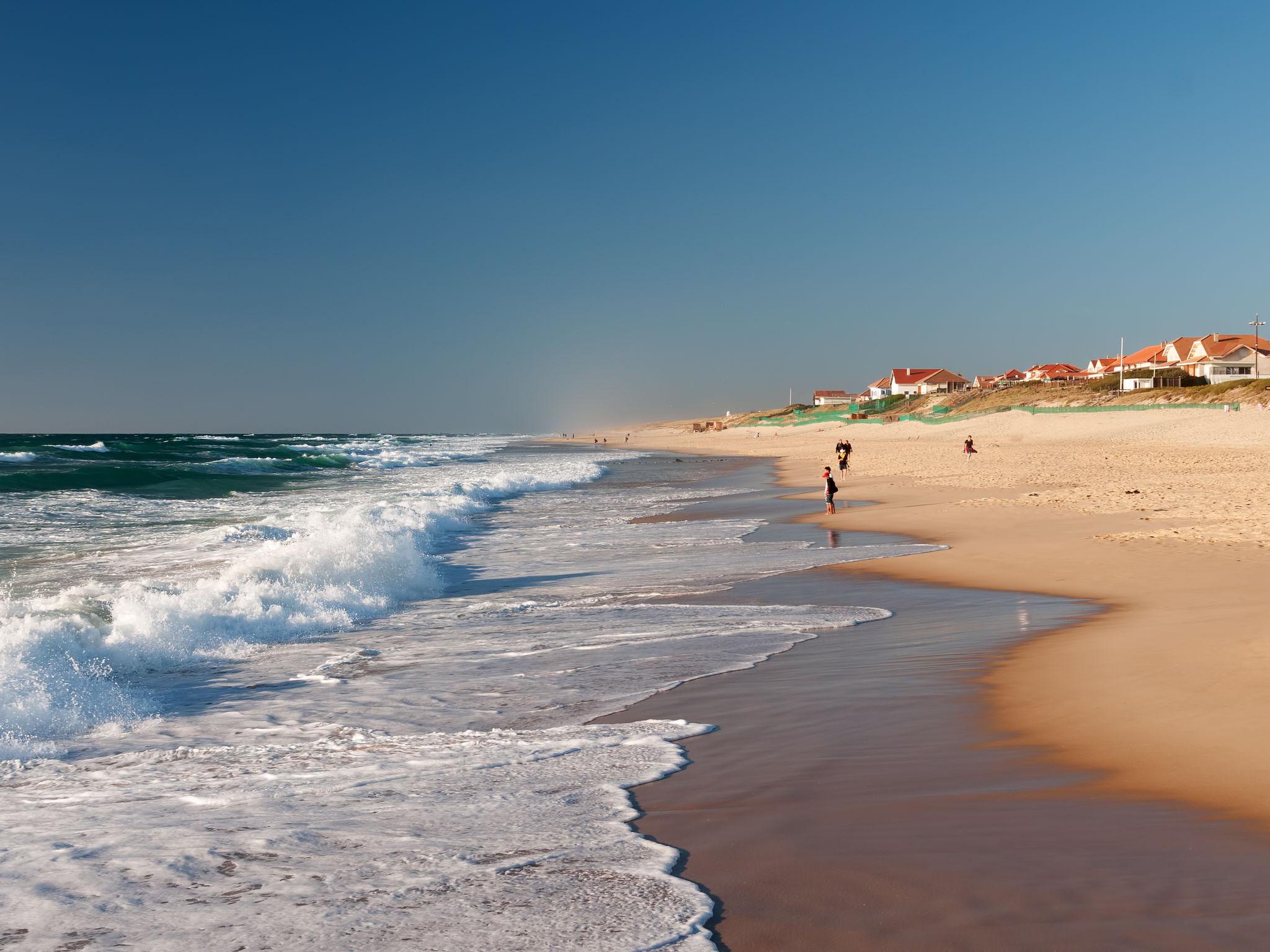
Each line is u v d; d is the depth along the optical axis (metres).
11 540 19.66
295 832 4.50
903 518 21.36
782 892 3.67
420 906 3.60
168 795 5.30
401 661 9.29
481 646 9.90
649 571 15.35
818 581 13.63
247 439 146.12
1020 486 27.91
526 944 3.25
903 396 149.00
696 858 4.04
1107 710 6.28
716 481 42.38
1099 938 3.23
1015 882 3.70
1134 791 4.75
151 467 50.38
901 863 3.93
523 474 49.47
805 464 54.69
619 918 3.44
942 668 7.95
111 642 9.43
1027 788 4.88
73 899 3.76
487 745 6.19
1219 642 7.89
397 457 77.62
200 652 9.76
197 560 16.62
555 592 13.63
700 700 7.21
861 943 3.24
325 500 32.03
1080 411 78.25
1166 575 12.10
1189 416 65.94
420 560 15.53
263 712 7.48
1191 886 3.62
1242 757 5.14
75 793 5.41
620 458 82.44
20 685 7.52
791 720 6.52
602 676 8.20
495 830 4.46
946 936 3.27
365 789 5.26
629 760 5.66
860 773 5.26
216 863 4.11
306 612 11.69
